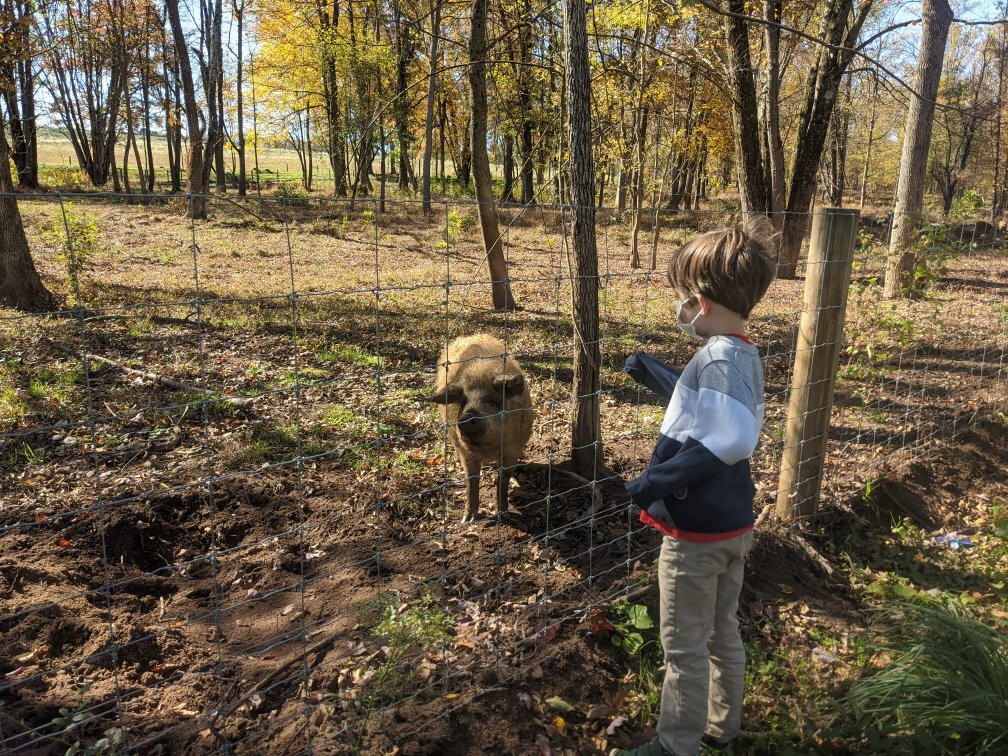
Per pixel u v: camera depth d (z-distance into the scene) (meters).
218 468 4.88
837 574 3.90
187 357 7.38
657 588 3.47
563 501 4.46
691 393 2.31
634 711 2.89
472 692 2.84
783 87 25.97
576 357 4.49
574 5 3.94
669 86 14.75
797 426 4.18
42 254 12.73
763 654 3.22
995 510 4.69
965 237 17.27
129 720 2.72
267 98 33.84
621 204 21.39
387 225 20.50
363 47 25.59
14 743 2.53
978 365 7.89
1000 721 2.56
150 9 28.73
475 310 10.59
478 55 9.56
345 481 4.77
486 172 10.20
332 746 2.56
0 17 10.62
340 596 3.55
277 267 13.82
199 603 3.56
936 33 11.84
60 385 6.23
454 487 4.74
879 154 44.34
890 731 2.69
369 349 8.05
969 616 3.37
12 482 4.58
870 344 5.69
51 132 38.00
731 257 2.28
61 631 3.22
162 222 18.84
